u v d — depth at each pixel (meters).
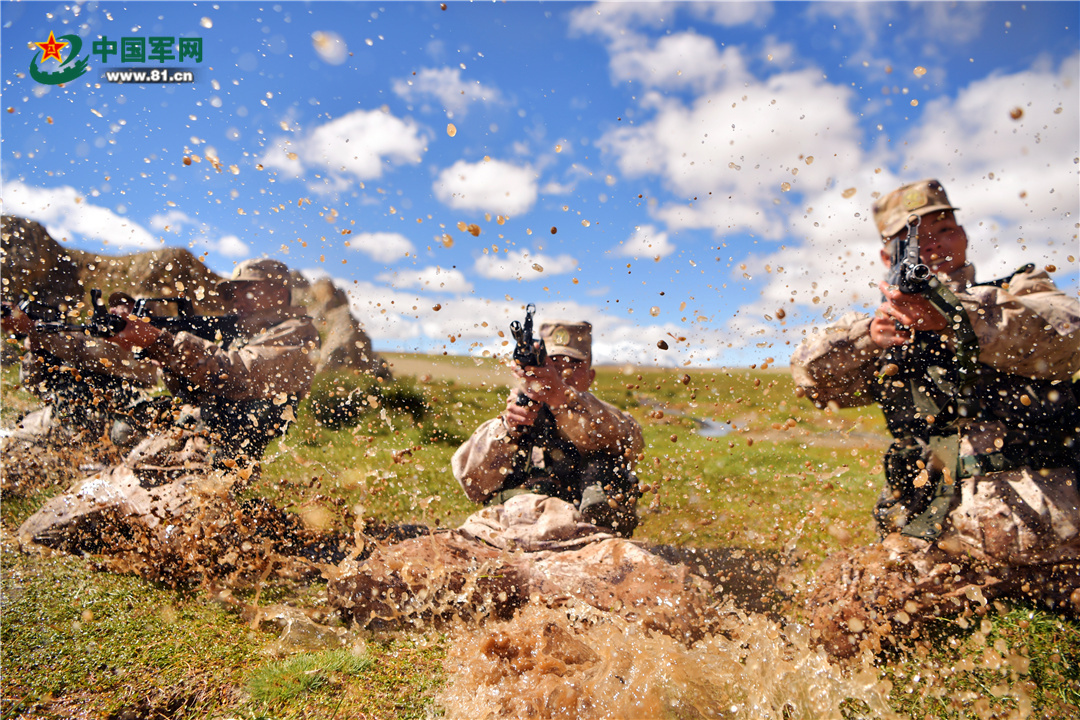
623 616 2.06
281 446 3.55
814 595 2.18
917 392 2.42
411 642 2.06
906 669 1.86
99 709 1.61
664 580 2.18
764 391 3.73
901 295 2.26
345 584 2.19
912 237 2.33
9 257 5.02
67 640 1.92
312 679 1.79
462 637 2.06
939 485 2.30
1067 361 2.21
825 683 1.78
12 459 3.41
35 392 3.68
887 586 2.10
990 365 2.26
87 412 3.60
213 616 2.16
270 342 3.55
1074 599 2.06
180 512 2.57
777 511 3.38
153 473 2.84
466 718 1.62
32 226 5.17
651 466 4.26
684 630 2.02
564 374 2.94
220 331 3.56
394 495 3.72
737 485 3.72
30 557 2.50
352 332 6.34
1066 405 2.25
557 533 2.60
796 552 2.92
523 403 2.81
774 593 2.47
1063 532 2.09
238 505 2.68
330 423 5.16
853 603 2.06
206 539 2.48
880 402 2.61
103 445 3.53
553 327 3.08
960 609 2.09
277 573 2.51
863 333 2.65
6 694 1.65
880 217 2.69
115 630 2.00
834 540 3.03
